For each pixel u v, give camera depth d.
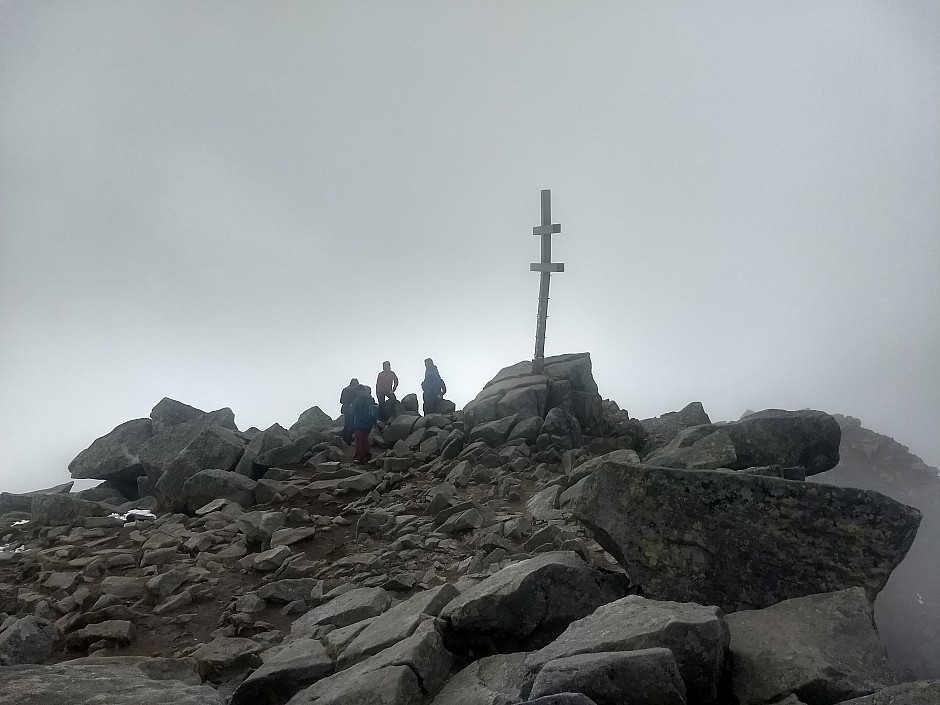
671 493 7.15
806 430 11.59
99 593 9.45
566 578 6.68
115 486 17.72
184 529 12.37
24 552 11.73
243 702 6.18
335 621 7.72
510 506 12.14
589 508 7.48
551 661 5.03
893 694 4.30
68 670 6.47
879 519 6.57
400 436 18.70
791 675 5.21
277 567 10.10
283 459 16.64
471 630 6.42
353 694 5.45
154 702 5.70
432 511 11.64
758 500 6.91
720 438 11.39
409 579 8.73
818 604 6.20
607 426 18.41
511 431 16.69
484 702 5.32
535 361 20.17
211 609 8.80
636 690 4.77
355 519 12.41
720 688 5.44
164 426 19.14
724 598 6.79
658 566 7.04
